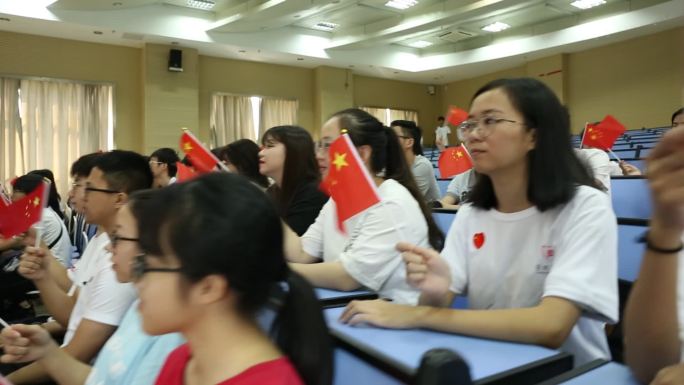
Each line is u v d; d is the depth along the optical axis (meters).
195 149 2.30
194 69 8.70
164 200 0.58
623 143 5.36
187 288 0.56
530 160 1.06
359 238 1.34
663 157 0.59
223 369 0.58
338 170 1.26
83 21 7.28
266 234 0.58
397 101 11.70
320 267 1.29
